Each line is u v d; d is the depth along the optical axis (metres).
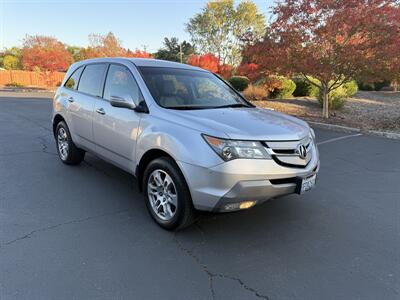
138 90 4.02
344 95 14.86
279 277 2.84
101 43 34.41
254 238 3.48
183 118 3.40
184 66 4.82
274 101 16.27
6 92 26.75
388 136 9.20
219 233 3.55
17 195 4.32
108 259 2.99
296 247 3.33
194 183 3.11
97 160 6.03
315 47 10.98
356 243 3.44
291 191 3.28
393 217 4.08
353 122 11.39
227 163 2.97
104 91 4.57
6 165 5.56
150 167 3.61
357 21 9.92
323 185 5.18
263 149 3.09
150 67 4.34
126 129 3.94
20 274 2.72
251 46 12.06
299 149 3.33
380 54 9.83
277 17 11.40
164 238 3.40
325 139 8.84
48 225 3.57
